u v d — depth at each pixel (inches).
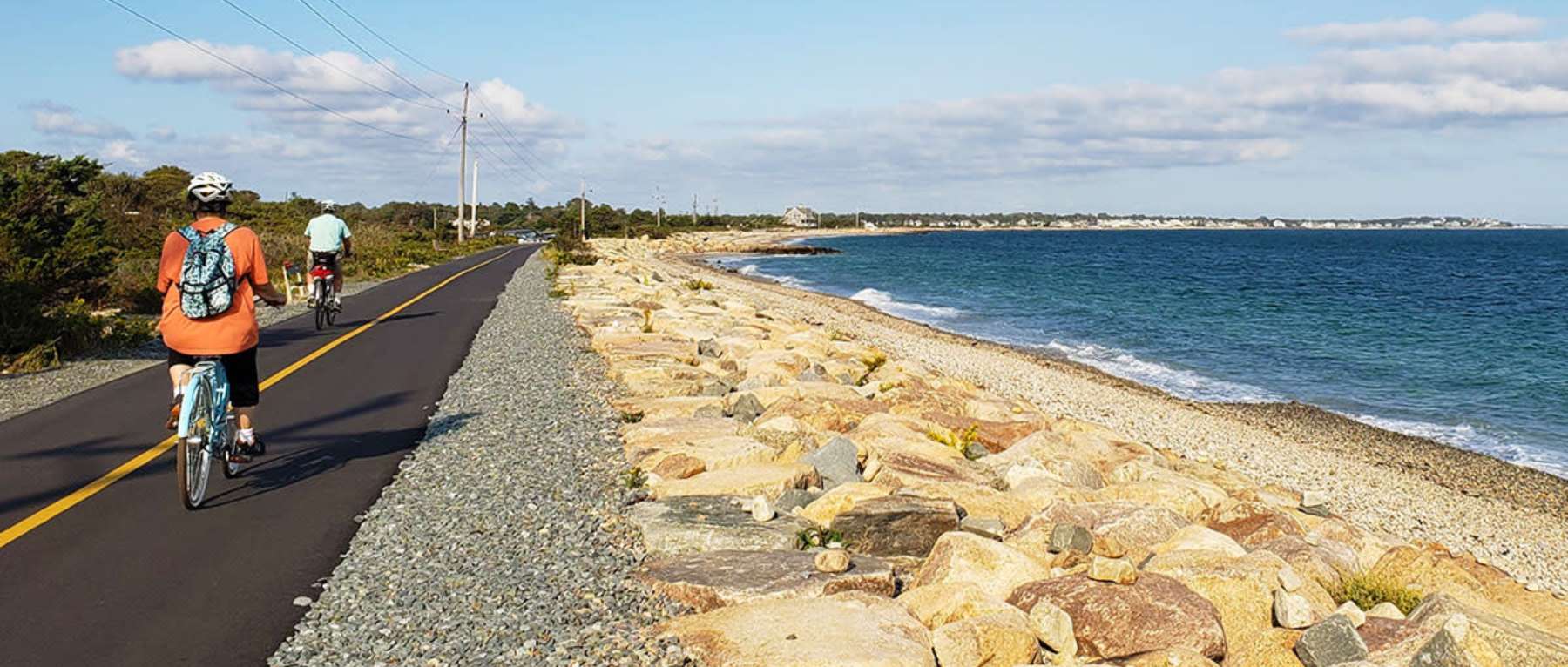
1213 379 1019.9
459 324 719.7
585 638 178.7
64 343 555.8
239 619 188.7
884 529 244.8
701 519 242.4
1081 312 1717.5
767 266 3435.0
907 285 2429.9
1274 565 223.0
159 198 1505.9
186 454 246.8
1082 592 200.7
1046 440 401.4
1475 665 171.8
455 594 199.3
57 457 311.9
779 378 499.5
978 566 217.2
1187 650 179.5
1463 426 804.6
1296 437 731.4
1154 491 335.9
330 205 697.6
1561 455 705.0
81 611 191.5
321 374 487.2
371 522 247.1
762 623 179.0
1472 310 1834.4
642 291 1069.1
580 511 254.2
